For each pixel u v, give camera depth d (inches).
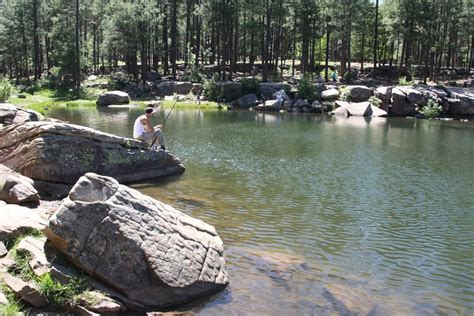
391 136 1063.0
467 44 2618.1
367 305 264.5
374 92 1718.8
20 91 2053.4
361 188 551.8
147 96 2000.5
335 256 339.0
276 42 2411.4
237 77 2242.9
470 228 414.9
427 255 349.4
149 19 2124.8
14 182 381.1
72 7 2353.6
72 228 250.2
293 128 1173.7
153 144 592.4
